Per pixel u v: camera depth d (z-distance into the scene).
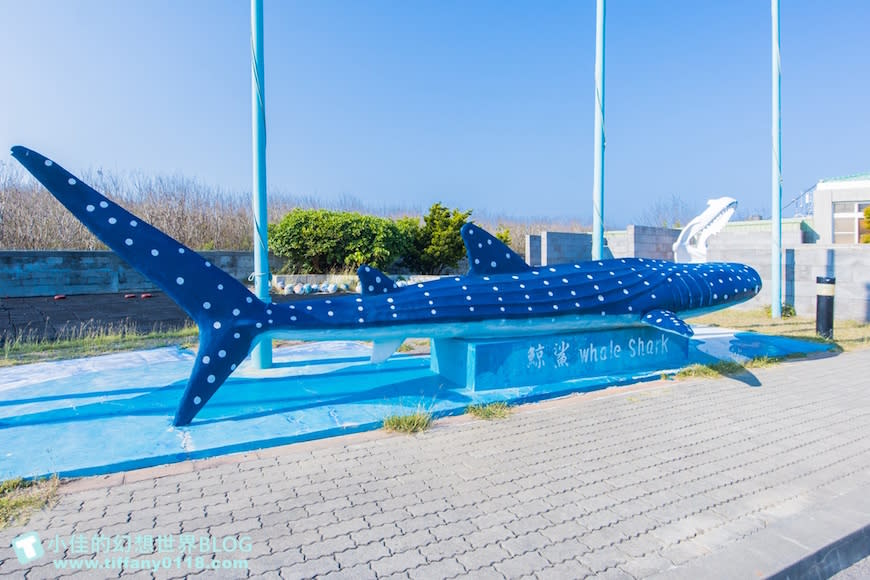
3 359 7.46
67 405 5.16
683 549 2.82
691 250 15.63
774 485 3.62
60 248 18.47
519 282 5.91
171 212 21.09
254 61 6.38
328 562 2.68
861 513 3.18
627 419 5.04
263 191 6.51
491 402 5.30
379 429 4.69
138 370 6.69
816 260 11.74
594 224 8.38
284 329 4.76
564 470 3.86
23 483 3.50
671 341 7.16
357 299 5.18
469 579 2.54
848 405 5.52
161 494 3.44
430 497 3.41
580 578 2.56
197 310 4.50
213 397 5.41
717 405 5.51
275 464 3.93
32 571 2.58
